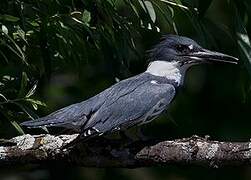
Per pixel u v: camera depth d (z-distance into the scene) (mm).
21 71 10242
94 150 9172
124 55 10188
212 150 8961
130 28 10297
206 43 10414
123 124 9555
